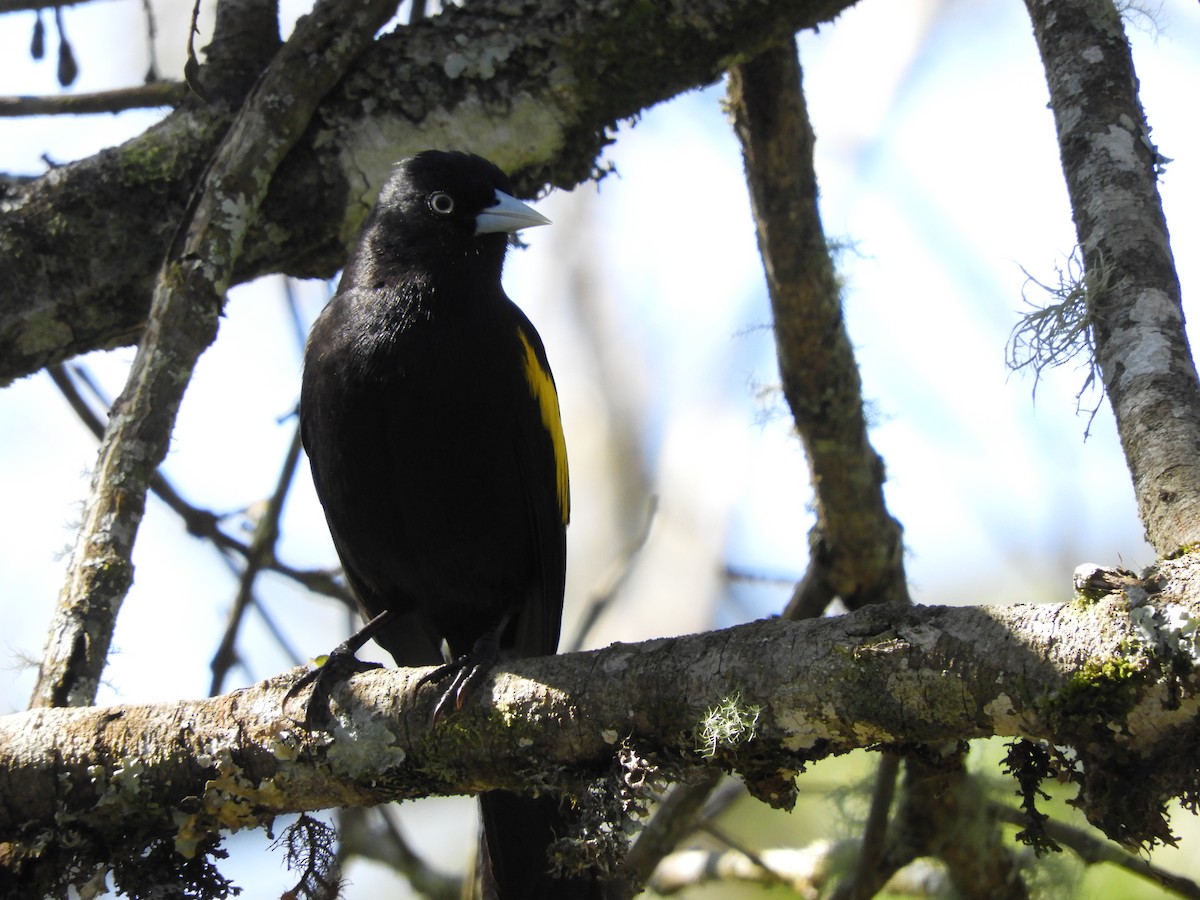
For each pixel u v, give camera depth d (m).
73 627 8.22
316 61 10.50
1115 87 8.11
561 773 7.12
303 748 7.53
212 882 7.84
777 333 12.27
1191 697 5.48
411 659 11.73
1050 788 11.58
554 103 11.10
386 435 10.12
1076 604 5.91
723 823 16.44
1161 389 6.77
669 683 6.75
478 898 12.26
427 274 10.42
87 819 7.68
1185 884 11.02
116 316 10.52
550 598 11.00
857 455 12.42
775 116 11.66
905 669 6.15
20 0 12.05
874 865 11.82
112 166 10.48
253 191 10.05
